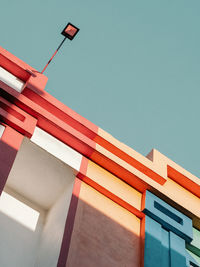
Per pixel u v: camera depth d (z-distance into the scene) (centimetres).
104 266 702
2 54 855
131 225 794
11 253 718
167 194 850
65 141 817
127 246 755
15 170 798
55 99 845
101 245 727
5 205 778
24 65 883
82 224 734
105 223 764
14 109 779
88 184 802
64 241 690
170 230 820
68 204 751
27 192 814
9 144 736
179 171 930
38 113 797
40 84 853
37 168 793
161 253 766
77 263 678
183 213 859
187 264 777
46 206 827
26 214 791
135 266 732
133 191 839
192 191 937
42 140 786
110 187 809
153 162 901
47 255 705
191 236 823
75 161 803
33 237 763
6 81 830
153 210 812
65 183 802
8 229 746
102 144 858
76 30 884
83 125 845
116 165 829
